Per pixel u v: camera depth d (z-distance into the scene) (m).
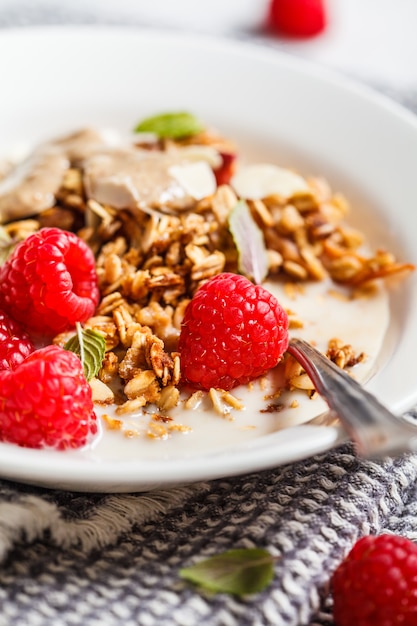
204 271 0.31
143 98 0.37
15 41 0.37
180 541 0.27
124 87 0.37
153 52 0.37
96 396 0.28
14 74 0.37
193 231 0.31
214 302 0.28
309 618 0.25
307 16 0.43
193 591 0.25
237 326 0.28
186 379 0.29
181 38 0.37
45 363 0.26
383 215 0.34
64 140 0.34
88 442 0.27
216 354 0.28
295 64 0.37
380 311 0.31
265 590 0.25
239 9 0.44
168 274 0.31
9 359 0.29
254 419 0.28
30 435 0.26
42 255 0.29
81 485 0.26
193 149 0.34
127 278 0.31
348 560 0.26
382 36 0.44
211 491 0.28
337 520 0.26
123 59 0.37
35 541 0.26
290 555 0.26
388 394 0.28
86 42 0.37
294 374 0.29
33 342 0.29
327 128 0.36
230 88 0.37
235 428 0.28
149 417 0.28
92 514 0.27
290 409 0.28
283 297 0.32
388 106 0.36
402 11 0.45
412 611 0.25
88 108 0.37
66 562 0.26
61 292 0.29
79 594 0.25
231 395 0.29
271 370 0.29
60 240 0.29
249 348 0.28
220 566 0.25
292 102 0.36
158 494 0.28
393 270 0.32
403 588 0.25
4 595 0.25
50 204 0.32
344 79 0.39
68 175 0.33
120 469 0.25
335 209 0.34
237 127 0.37
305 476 0.28
